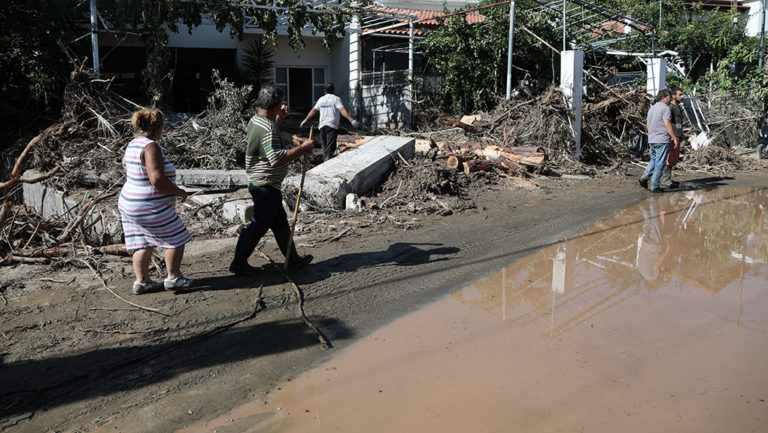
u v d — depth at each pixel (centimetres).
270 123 497
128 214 461
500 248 662
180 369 375
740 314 474
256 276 546
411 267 588
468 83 1886
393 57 2138
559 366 384
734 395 346
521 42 1822
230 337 422
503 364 387
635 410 330
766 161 1459
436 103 1975
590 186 1074
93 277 534
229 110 1069
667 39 2430
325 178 835
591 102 1475
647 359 394
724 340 423
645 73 1950
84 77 1074
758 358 395
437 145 1128
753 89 1662
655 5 2497
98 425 314
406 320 460
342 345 415
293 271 562
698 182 1150
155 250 612
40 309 459
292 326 444
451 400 343
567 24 1841
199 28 1989
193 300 484
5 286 505
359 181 874
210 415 325
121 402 336
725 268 597
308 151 525
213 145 1018
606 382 363
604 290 532
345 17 1656
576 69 1240
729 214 848
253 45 2034
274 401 341
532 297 512
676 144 1008
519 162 1154
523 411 330
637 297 514
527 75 1848
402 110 1858
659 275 574
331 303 490
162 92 1385
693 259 628
